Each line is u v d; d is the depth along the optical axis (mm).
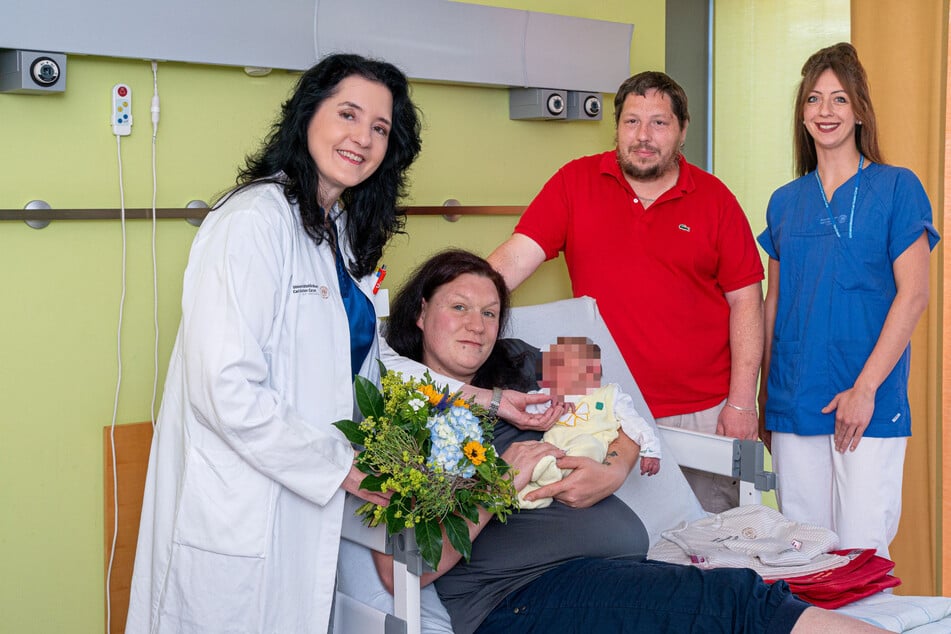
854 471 2703
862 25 3639
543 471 2035
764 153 4051
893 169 2701
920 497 3590
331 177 1923
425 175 2996
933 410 3551
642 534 2172
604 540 2061
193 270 1889
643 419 2416
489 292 2211
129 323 2459
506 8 2961
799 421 2785
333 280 1995
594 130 3408
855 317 2713
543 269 3332
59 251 2338
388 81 1953
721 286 2887
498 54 2971
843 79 2678
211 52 2404
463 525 1841
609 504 2158
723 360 2887
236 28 2434
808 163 2852
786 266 2846
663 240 2770
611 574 1938
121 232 2426
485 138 3129
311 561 1909
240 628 1834
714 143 4199
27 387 2318
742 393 2812
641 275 2775
